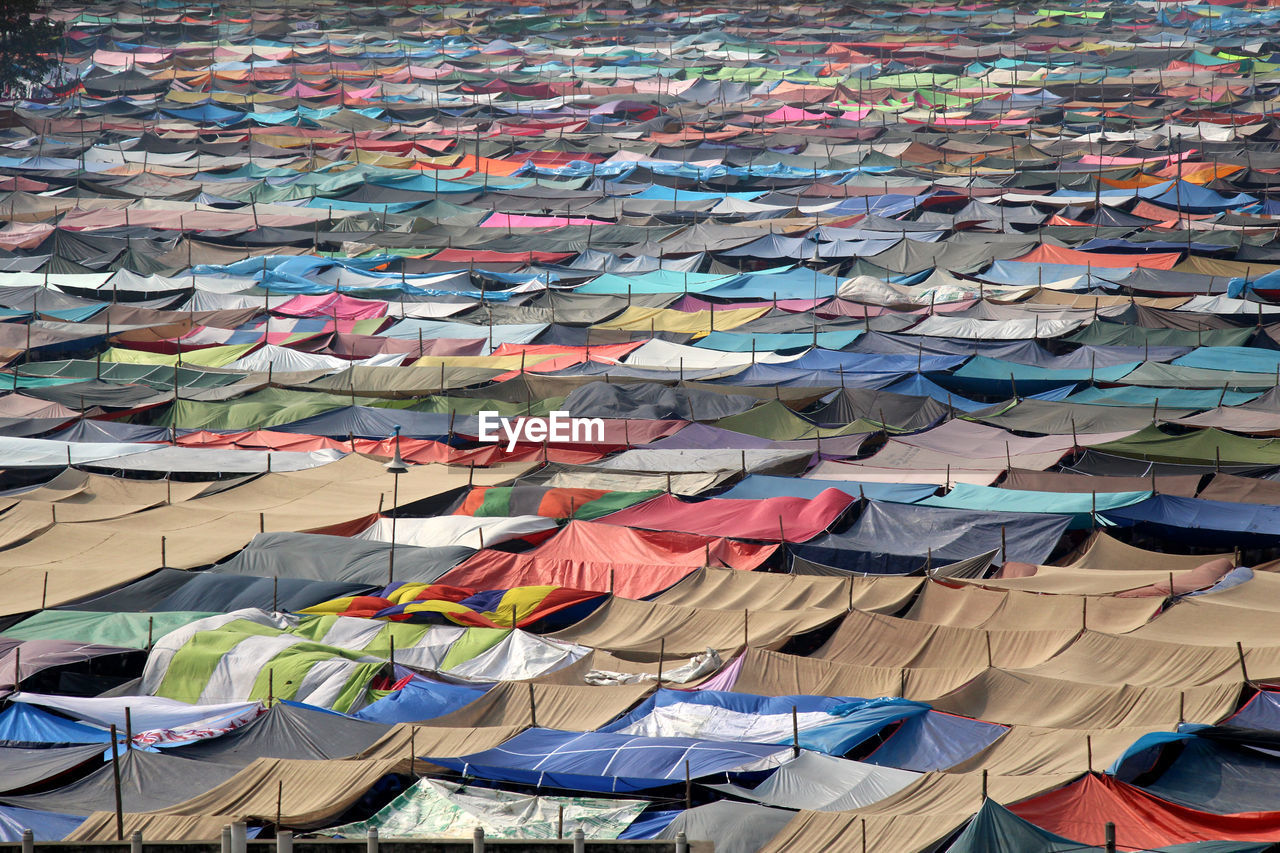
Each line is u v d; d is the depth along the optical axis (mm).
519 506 52531
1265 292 85000
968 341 74188
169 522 50938
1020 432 61438
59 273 87812
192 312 81188
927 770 31188
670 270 93562
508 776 30375
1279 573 43250
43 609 42281
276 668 36938
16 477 56344
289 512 52188
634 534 48188
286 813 28422
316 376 70438
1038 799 27625
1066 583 42812
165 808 28875
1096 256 91812
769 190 117562
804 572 45906
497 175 122938
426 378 69375
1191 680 34812
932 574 44625
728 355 73500
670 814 28219
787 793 29312
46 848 22484
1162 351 72625
